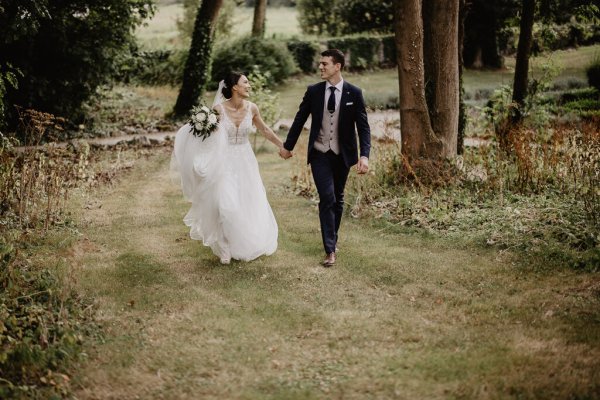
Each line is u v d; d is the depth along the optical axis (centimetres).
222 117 612
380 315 481
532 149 856
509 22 1334
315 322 471
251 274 578
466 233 665
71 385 387
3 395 362
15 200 755
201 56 1670
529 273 552
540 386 368
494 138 884
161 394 377
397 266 586
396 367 400
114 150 1250
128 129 1508
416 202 762
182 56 2297
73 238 678
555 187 773
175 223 753
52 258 611
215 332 458
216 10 1675
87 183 913
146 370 406
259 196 625
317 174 598
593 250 564
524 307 483
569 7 1336
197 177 609
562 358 400
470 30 2675
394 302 507
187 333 456
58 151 857
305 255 632
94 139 1387
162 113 1755
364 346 432
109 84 1557
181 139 632
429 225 702
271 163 1155
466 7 956
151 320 479
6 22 1096
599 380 372
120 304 509
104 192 905
